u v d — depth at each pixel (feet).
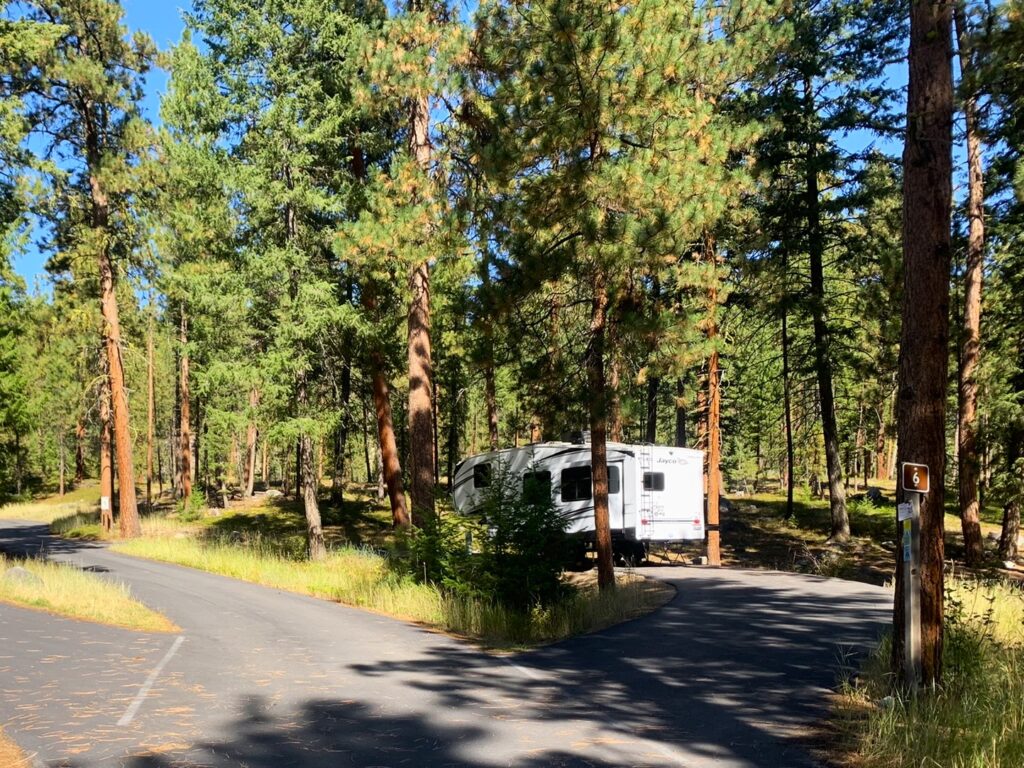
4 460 139.64
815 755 19.38
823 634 36.29
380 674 29.89
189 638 37.55
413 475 65.26
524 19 45.60
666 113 45.29
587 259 44.09
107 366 103.76
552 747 20.16
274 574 65.00
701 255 74.23
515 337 46.44
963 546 81.76
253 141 69.72
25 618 40.63
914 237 25.27
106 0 90.84
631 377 49.14
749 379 126.72
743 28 69.41
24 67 80.79
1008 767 17.30
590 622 41.83
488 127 55.31
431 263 66.44
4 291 83.35
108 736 20.79
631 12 43.65
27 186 67.67
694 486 78.48
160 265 94.32
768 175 71.46
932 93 25.31
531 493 44.62
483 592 43.83
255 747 20.01
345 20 68.95
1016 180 58.95
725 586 55.36
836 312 85.92
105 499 102.53
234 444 184.85
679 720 22.82
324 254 77.05
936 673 23.76
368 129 77.51
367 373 92.17
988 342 74.02
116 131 95.91
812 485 150.82
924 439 24.58
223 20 68.64
